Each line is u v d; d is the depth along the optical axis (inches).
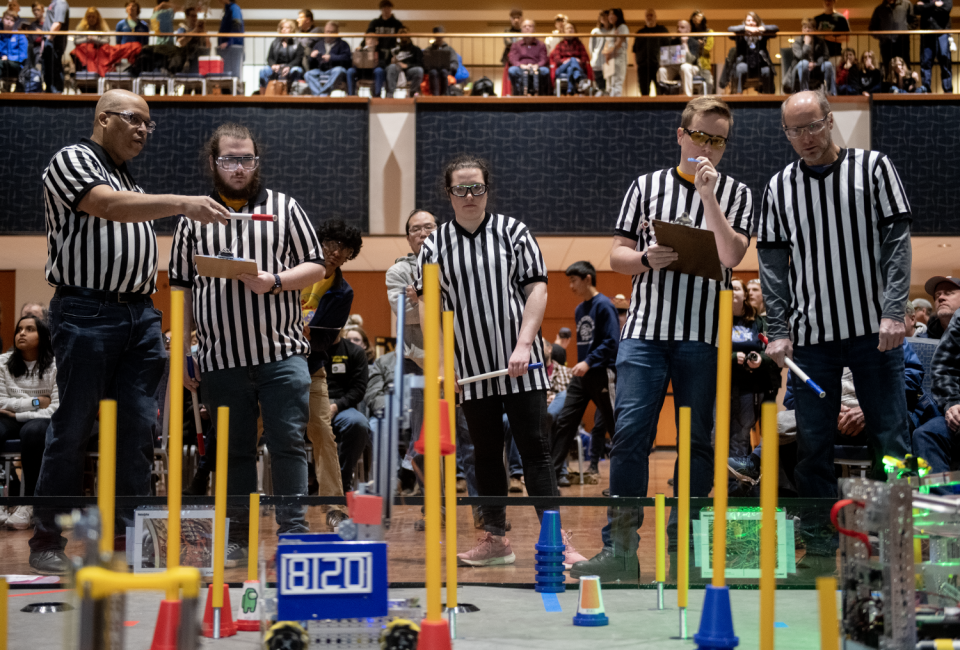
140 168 344.5
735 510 95.0
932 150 338.6
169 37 358.0
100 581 43.1
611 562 97.3
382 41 366.0
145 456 115.7
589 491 242.7
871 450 116.4
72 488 111.0
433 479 57.7
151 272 117.0
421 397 87.4
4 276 469.4
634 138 349.7
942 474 74.4
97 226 111.7
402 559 92.7
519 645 71.5
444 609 88.0
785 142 343.3
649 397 111.9
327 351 176.4
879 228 110.7
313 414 157.9
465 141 352.2
